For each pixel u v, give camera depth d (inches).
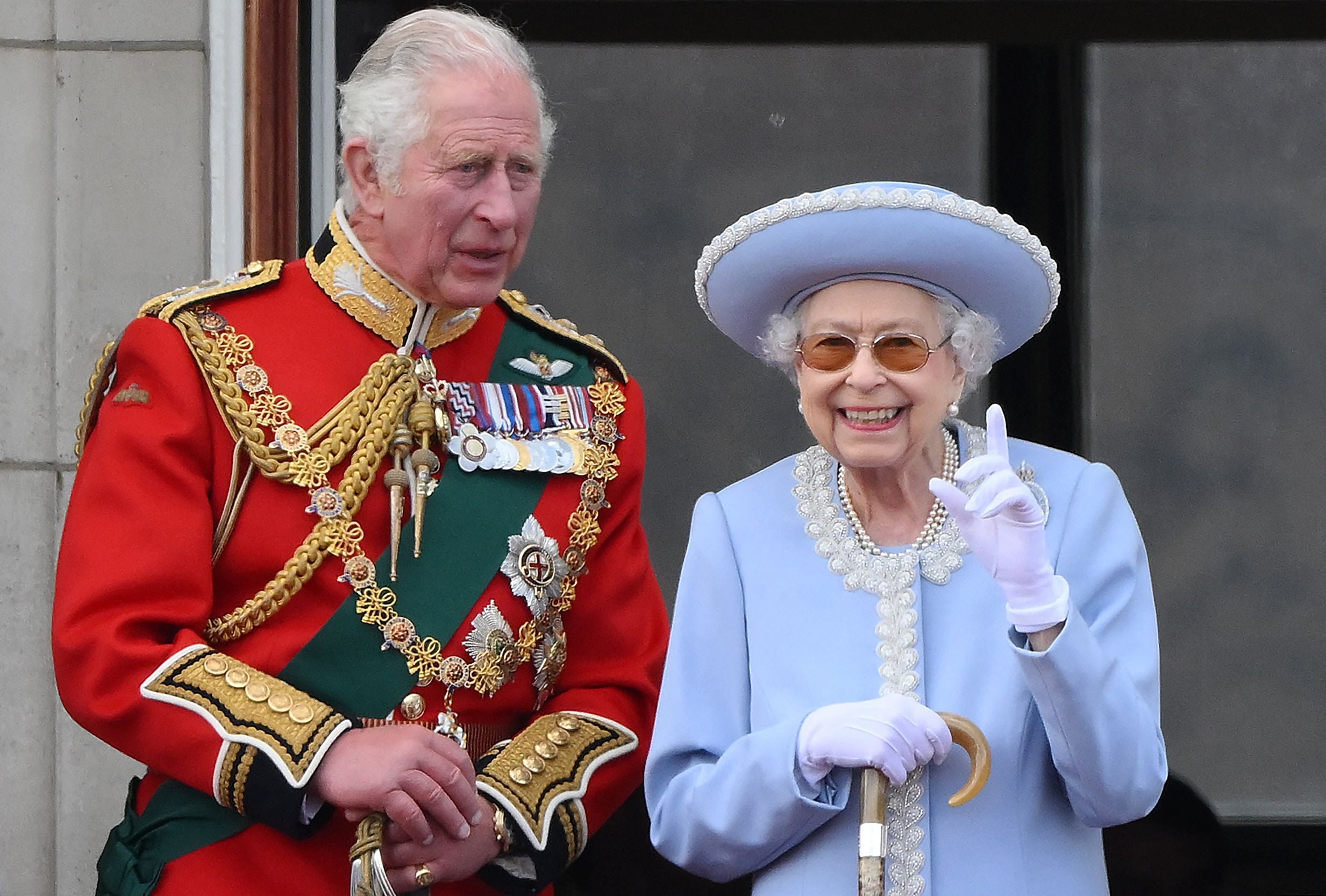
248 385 463.8
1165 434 655.1
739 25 663.1
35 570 579.8
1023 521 372.5
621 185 664.4
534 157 467.8
